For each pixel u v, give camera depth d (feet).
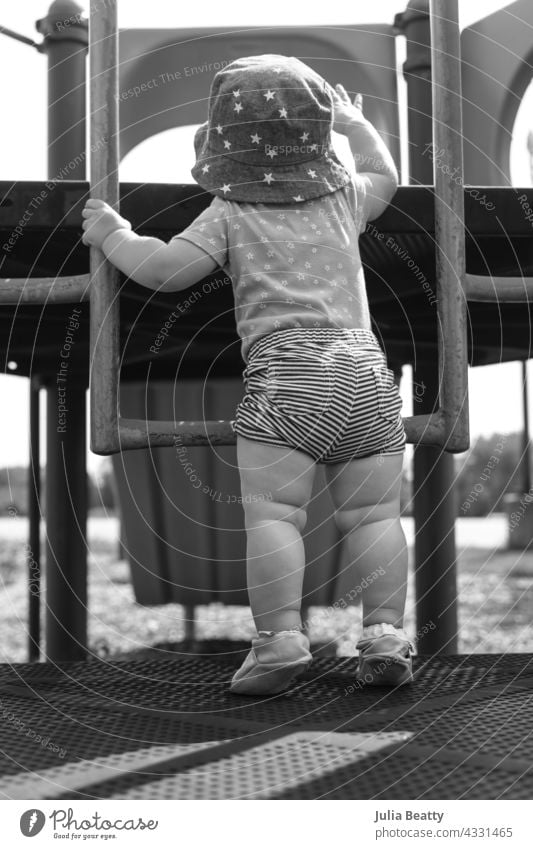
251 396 3.85
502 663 4.33
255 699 3.64
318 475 6.98
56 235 4.68
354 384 3.83
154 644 8.80
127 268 4.02
